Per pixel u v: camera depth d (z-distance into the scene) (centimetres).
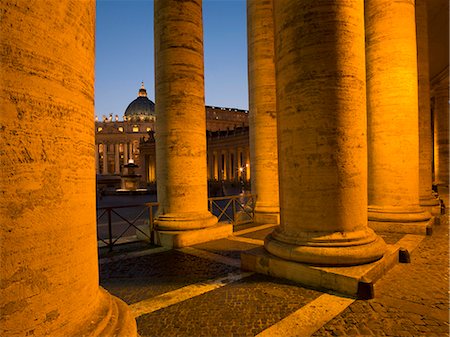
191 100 998
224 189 4166
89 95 280
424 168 1348
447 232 992
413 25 982
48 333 226
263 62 1274
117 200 3056
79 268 257
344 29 586
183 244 919
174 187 988
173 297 534
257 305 493
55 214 234
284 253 612
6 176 207
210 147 5834
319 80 584
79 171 259
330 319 441
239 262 743
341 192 589
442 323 425
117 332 273
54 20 237
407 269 646
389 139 985
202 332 413
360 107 605
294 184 619
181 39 988
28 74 220
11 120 210
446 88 2414
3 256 204
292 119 616
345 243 579
